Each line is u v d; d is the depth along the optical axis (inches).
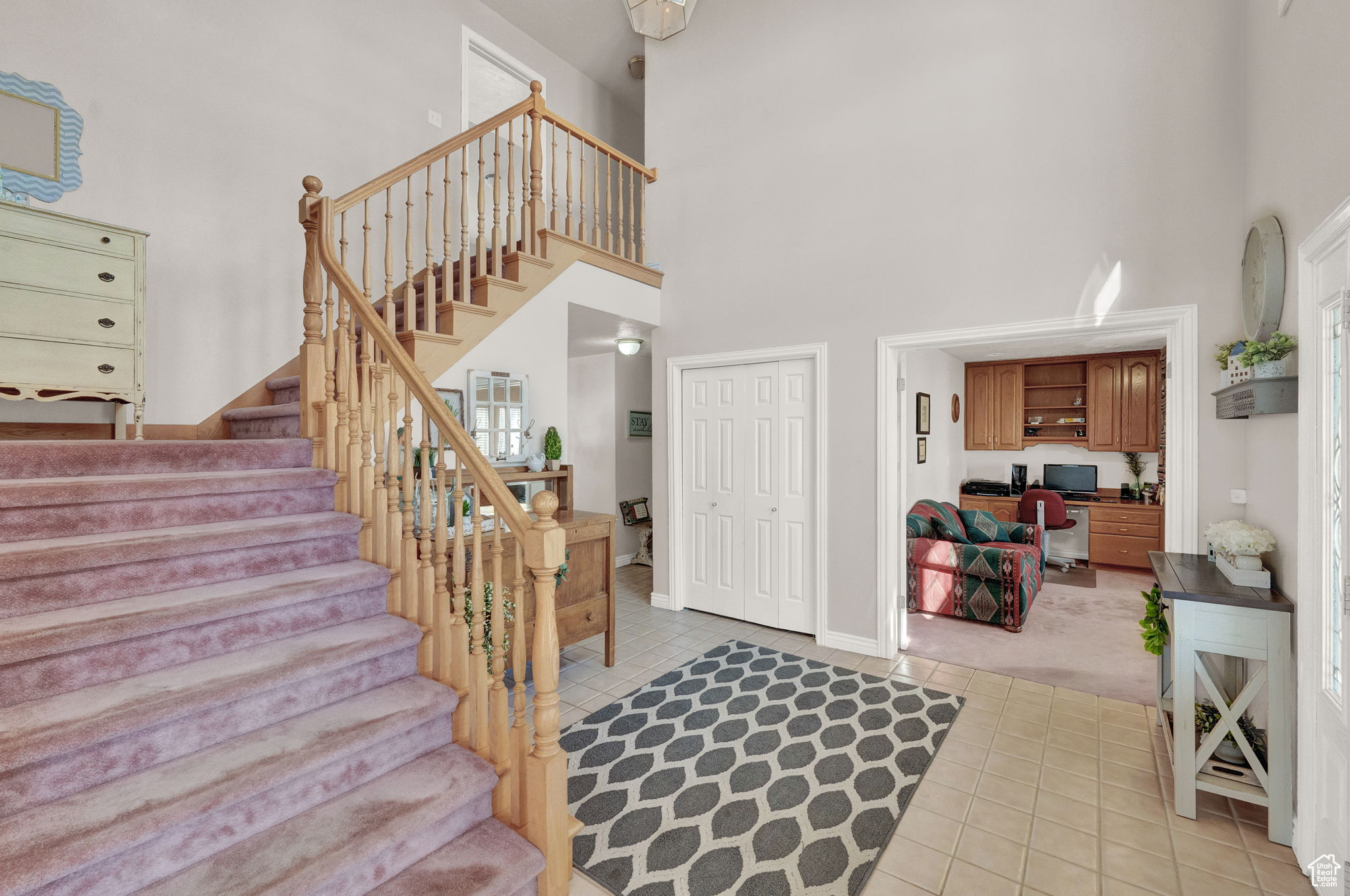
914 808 87.4
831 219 154.1
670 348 185.6
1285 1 83.8
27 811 51.5
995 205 131.4
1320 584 72.5
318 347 108.2
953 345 140.0
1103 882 72.5
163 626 65.7
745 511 175.8
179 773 57.8
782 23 162.9
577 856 77.4
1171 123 114.1
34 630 57.7
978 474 294.5
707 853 78.0
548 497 68.7
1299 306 77.3
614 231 252.7
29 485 69.9
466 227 129.4
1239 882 72.3
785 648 154.7
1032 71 127.7
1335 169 68.7
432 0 181.0
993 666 141.9
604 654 147.3
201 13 131.9
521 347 141.9
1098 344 235.0
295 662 68.7
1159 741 106.7
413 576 85.9
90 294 104.2
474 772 69.8
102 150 117.8
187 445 91.5
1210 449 109.8
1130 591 215.2
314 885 52.9
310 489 96.7
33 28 110.0
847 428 152.0
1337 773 66.9
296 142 148.0
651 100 189.6
